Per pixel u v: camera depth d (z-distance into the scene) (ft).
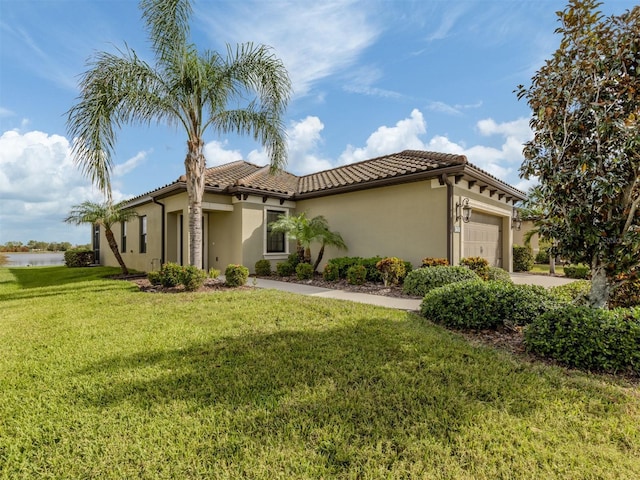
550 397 10.61
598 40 14.43
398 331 16.99
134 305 23.48
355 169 47.73
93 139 26.27
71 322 19.25
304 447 8.21
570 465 7.68
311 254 46.16
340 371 12.39
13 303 25.80
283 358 13.66
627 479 7.24
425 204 34.27
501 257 49.14
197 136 30.94
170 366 12.94
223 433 8.79
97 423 9.26
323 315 20.33
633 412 9.89
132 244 56.75
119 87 27.07
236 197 43.06
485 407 9.96
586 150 14.75
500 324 17.43
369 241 39.45
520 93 17.37
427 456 7.91
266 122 32.35
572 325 13.47
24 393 10.93
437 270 27.81
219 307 22.47
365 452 8.00
